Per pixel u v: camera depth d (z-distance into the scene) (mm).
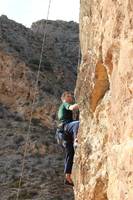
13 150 34375
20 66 40062
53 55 46312
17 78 39719
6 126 37094
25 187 29734
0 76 39906
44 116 37500
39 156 33781
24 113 38156
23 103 38719
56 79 42594
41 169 32000
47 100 38219
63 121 10273
